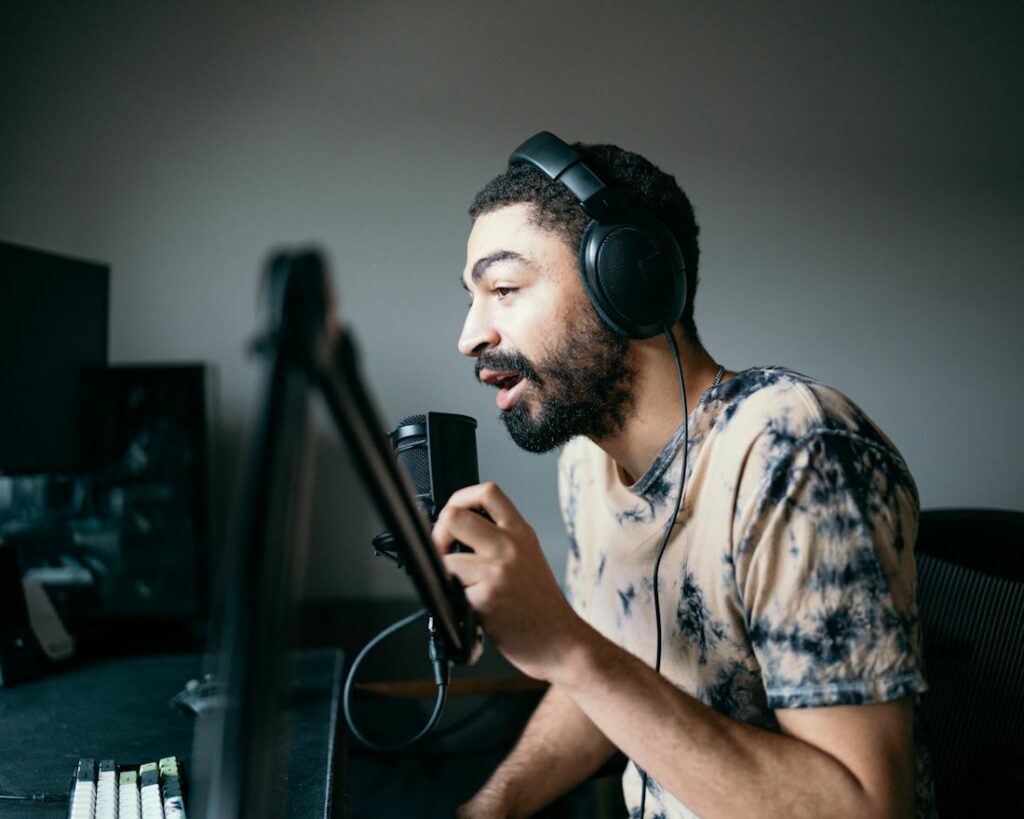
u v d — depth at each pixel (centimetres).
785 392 71
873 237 183
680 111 177
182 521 147
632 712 60
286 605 24
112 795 73
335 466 170
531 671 61
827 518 64
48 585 144
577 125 175
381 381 173
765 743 62
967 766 86
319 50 171
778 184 180
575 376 75
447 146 173
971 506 186
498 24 173
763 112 179
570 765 97
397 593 172
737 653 74
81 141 168
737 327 180
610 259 71
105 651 132
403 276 173
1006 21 184
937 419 185
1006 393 186
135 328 170
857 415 70
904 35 182
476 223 78
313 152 172
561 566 175
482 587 55
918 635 65
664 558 79
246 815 23
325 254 22
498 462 175
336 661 122
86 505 147
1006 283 186
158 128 170
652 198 74
